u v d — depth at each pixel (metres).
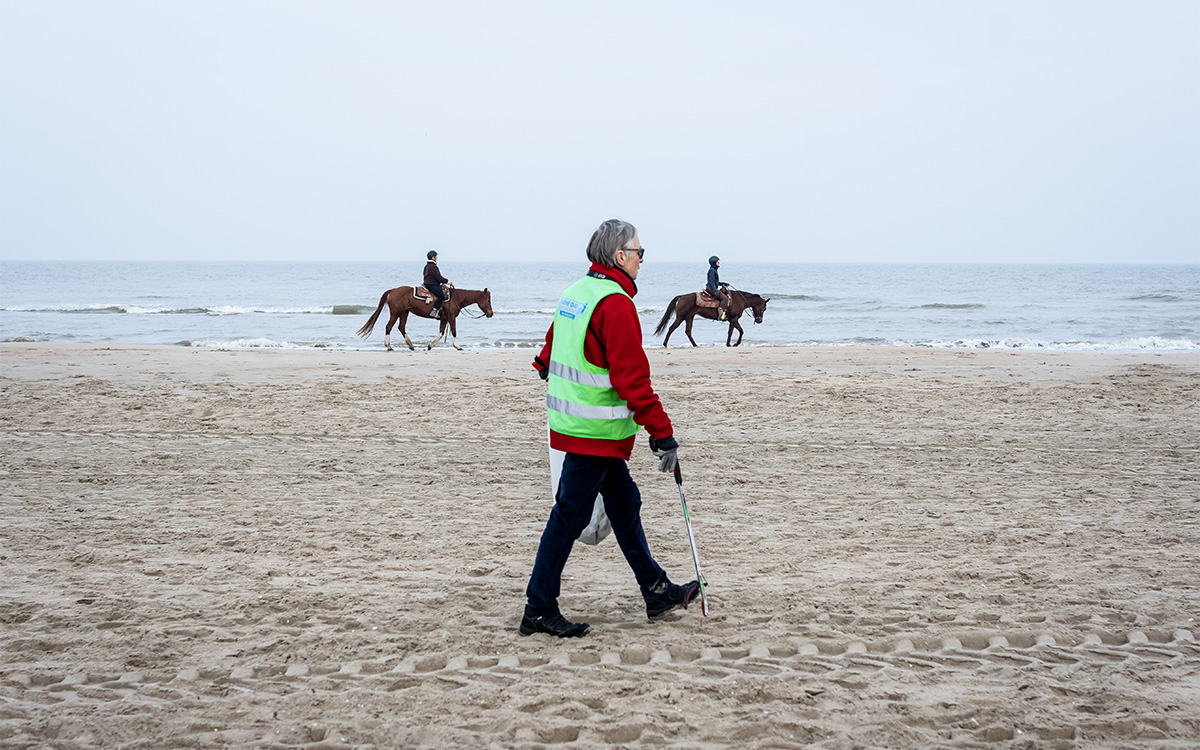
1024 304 47.22
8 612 3.98
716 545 5.17
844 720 3.02
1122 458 7.79
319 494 6.42
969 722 3.02
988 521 5.70
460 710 3.09
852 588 4.39
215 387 12.12
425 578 4.55
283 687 3.28
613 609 4.14
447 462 7.64
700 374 14.38
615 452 3.71
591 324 3.67
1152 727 3.00
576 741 2.88
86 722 2.96
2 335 26.39
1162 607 4.12
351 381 13.07
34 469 7.17
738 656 3.58
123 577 4.52
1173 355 18.50
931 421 9.81
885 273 151.75
